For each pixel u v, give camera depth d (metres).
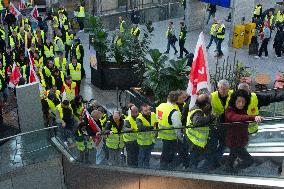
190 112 7.14
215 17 25.66
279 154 6.45
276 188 6.38
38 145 11.02
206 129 6.90
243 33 20.25
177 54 20.03
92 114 10.34
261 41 19.86
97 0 24.59
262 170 6.60
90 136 9.52
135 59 16.28
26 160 10.78
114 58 16.81
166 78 11.62
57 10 22.55
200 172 7.27
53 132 11.20
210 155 7.05
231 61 18.81
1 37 19.36
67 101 11.53
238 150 6.76
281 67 18.22
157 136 7.81
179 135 7.39
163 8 25.22
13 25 20.45
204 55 7.50
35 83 12.30
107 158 9.26
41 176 10.84
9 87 15.98
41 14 25.52
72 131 10.36
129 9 25.45
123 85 16.52
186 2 22.59
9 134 13.18
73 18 23.67
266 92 8.53
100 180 9.67
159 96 11.88
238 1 19.83
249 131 6.62
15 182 10.58
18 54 16.67
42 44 17.94
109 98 15.99
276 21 21.34
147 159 8.24
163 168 7.93
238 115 6.74
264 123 6.60
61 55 16.88
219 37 18.91
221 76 15.05
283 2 25.69
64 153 10.62
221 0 20.27
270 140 6.63
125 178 8.83
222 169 6.98
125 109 10.99
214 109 7.32
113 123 9.71
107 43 16.38
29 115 12.44
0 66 15.68
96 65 16.44
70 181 10.91
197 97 7.14
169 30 19.50
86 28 16.50
